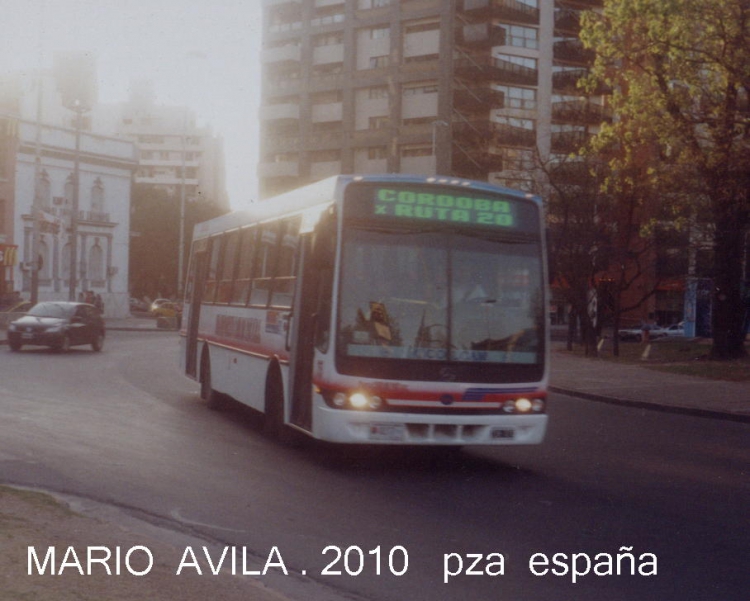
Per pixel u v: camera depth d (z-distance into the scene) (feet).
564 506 31.73
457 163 238.68
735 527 29.04
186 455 39.45
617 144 116.67
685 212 111.86
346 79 256.11
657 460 43.32
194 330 62.18
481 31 234.38
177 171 483.10
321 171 262.06
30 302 160.45
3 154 212.43
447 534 27.32
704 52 94.27
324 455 40.98
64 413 51.42
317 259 37.01
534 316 38.63
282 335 42.52
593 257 131.95
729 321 120.37
